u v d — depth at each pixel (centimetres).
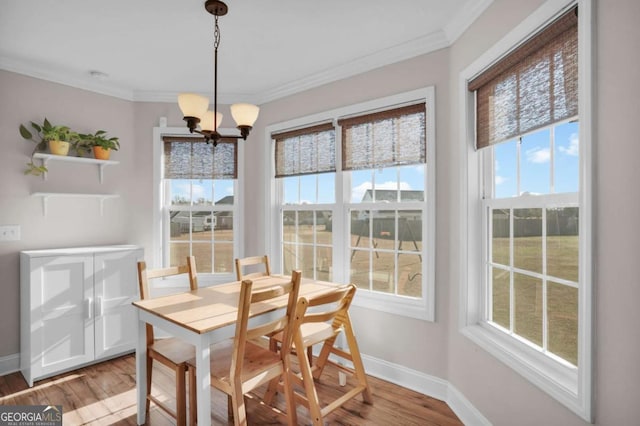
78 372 271
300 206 324
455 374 224
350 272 292
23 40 238
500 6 177
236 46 249
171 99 344
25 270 261
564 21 137
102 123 320
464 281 211
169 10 204
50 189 291
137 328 207
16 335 273
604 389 117
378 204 273
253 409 223
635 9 107
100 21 215
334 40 242
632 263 108
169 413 196
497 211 200
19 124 275
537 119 158
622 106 111
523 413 161
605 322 117
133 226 336
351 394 215
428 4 201
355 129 282
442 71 235
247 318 169
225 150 354
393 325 259
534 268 170
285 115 329
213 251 359
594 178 120
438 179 236
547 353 160
